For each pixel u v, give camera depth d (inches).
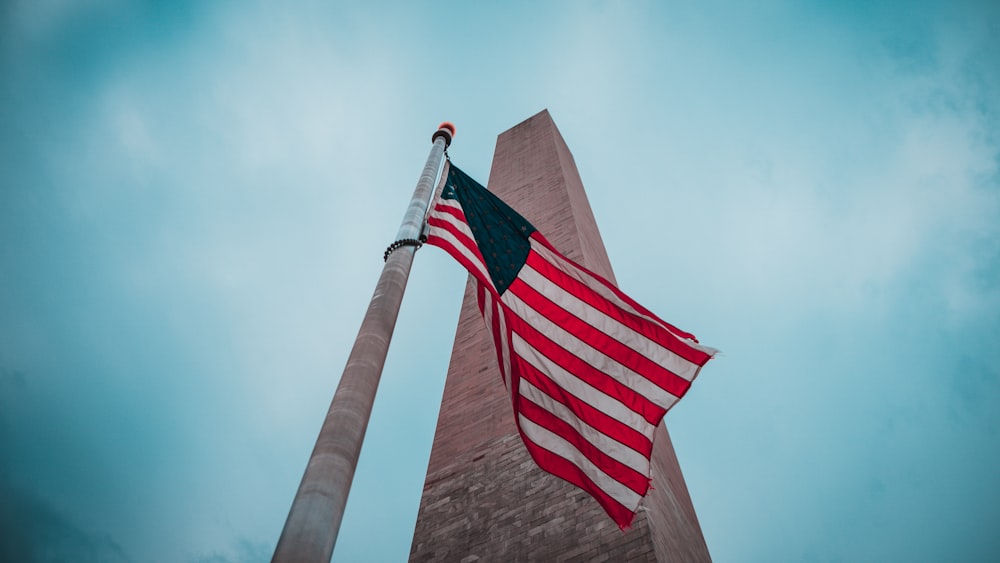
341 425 295.1
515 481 673.6
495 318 423.5
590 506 604.7
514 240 445.4
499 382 816.3
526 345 411.2
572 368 414.9
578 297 438.9
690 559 654.5
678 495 783.1
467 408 809.5
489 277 415.2
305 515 255.6
